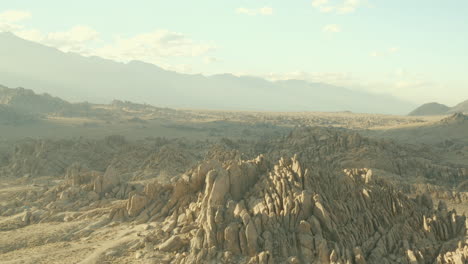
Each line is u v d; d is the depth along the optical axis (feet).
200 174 206.49
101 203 243.19
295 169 180.34
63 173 401.70
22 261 163.43
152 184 220.02
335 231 153.38
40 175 388.98
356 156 389.80
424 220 171.42
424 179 351.46
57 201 251.39
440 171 376.48
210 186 183.01
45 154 421.59
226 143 516.73
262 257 143.33
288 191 167.32
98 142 492.95
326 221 155.43
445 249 155.12
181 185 207.51
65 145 463.83
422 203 199.00
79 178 281.54
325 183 181.57
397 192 192.75
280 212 161.48
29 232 204.13
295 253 147.95
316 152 410.31
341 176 190.70
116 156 449.06
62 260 163.73
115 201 244.22
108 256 164.04
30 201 268.21
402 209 180.24
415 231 170.19
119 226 201.26
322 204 162.09
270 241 150.61
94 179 280.51
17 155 430.20
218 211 161.99
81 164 420.36
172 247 164.45
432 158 450.30
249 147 506.07
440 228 169.58
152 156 414.21
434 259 152.97
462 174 368.68
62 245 183.73
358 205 175.73
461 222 171.73
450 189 318.86
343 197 178.09
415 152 454.40
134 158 437.17
